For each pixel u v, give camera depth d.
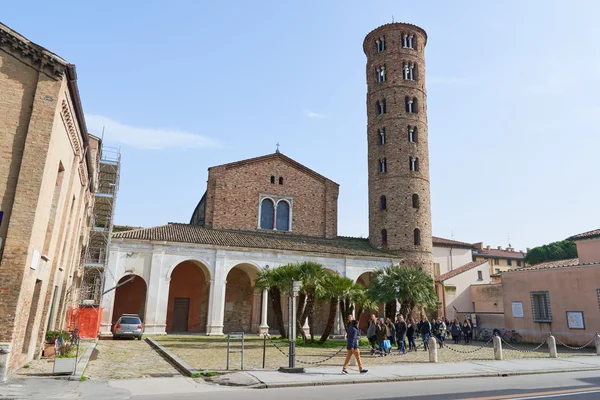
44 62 14.80
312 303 30.12
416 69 50.16
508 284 36.75
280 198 47.16
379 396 11.98
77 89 16.31
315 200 48.91
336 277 30.28
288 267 30.53
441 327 32.06
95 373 15.62
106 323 32.78
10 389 11.78
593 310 30.11
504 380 15.75
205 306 40.59
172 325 40.50
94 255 37.19
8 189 13.91
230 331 41.38
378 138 49.22
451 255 57.38
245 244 38.66
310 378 14.91
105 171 35.78
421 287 29.84
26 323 14.93
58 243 18.81
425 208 46.44
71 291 27.08
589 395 12.39
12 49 14.66
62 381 13.30
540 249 79.06
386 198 46.62
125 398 11.16
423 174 47.19
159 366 18.00
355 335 16.69
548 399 11.70
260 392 12.55
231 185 45.38
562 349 29.16
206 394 11.95
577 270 31.53
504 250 89.38
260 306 41.28
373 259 43.09
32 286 14.81
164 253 35.75
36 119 14.45
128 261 34.81
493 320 38.22
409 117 48.16
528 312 34.62
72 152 18.84
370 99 50.94
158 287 34.88
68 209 19.19
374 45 52.12
